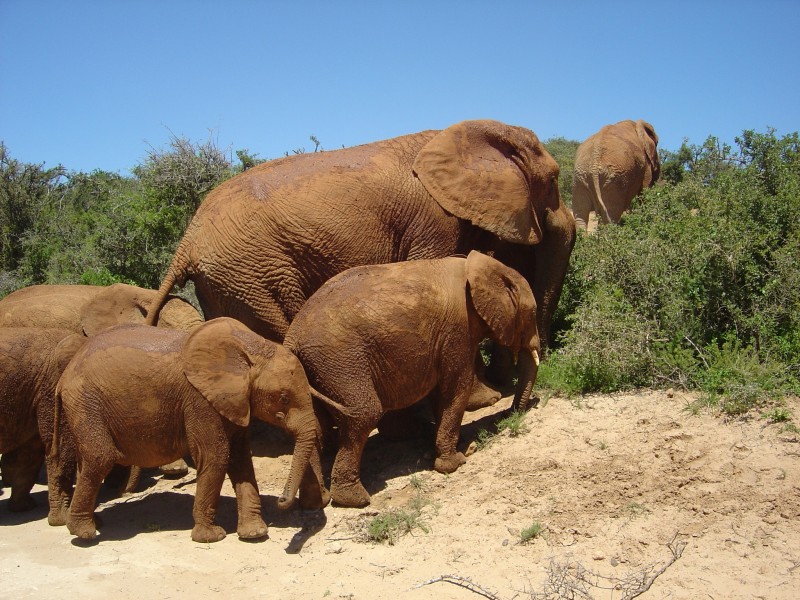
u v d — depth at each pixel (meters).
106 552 6.40
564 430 7.51
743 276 8.30
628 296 8.94
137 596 5.64
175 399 6.52
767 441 6.48
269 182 8.27
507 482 6.98
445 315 7.39
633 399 7.68
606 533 5.95
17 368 7.21
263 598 5.62
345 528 6.75
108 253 14.09
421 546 6.30
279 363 6.57
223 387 6.43
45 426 7.28
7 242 18.00
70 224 17.41
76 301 9.37
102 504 7.66
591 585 5.41
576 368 8.22
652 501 6.19
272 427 9.09
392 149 8.72
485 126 8.90
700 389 7.41
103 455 6.58
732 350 7.88
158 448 6.65
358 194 8.30
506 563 5.86
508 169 8.80
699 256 8.46
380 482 7.60
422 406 9.13
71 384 6.66
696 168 12.82
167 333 6.83
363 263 8.36
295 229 8.11
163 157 14.35
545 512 6.38
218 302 8.30
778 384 7.12
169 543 6.57
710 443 6.65
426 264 7.57
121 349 6.62
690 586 5.27
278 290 8.17
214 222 8.22
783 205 8.64
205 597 5.64
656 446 6.80
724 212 9.18
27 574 6.00
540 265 9.59
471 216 8.64
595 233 11.00
